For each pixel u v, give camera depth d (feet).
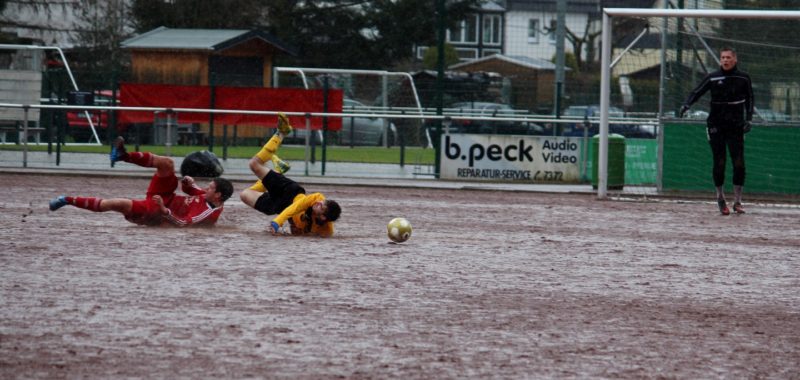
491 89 247.70
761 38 149.18
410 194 140.77
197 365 43.52
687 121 148.15
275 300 57.93
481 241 89.35
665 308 59.93
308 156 165.27
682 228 105.50
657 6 336.29
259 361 44.47
